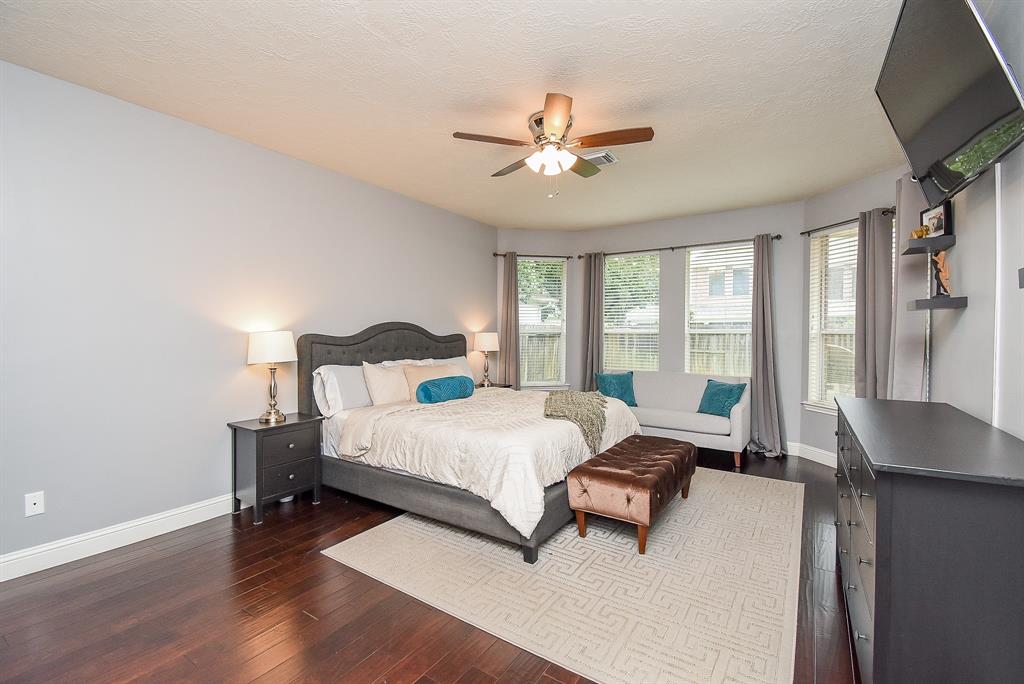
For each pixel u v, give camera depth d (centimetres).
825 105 275
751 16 195
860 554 160
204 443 315
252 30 209
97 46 222
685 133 314
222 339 326
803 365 476
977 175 171
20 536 240
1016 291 163
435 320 516
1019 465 122
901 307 299
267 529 298
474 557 259
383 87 258
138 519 282
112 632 192
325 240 395
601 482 272
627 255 594
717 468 435
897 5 187
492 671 171
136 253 282
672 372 544
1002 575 116
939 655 121
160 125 292
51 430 250
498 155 362
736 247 520
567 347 626
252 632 193
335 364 390
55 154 251
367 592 223
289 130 318
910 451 137
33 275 244
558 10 192
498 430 284
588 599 217
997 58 139
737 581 233
